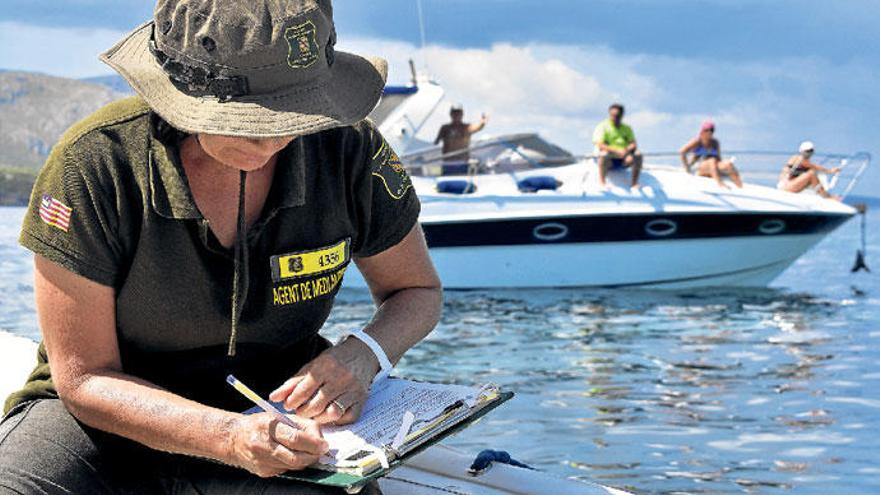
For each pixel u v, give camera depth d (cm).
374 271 218
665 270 1199
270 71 168
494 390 197
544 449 504
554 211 1165
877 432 544
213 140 170
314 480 172
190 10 168
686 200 1179
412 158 1273
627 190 1184
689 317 1012
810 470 471
